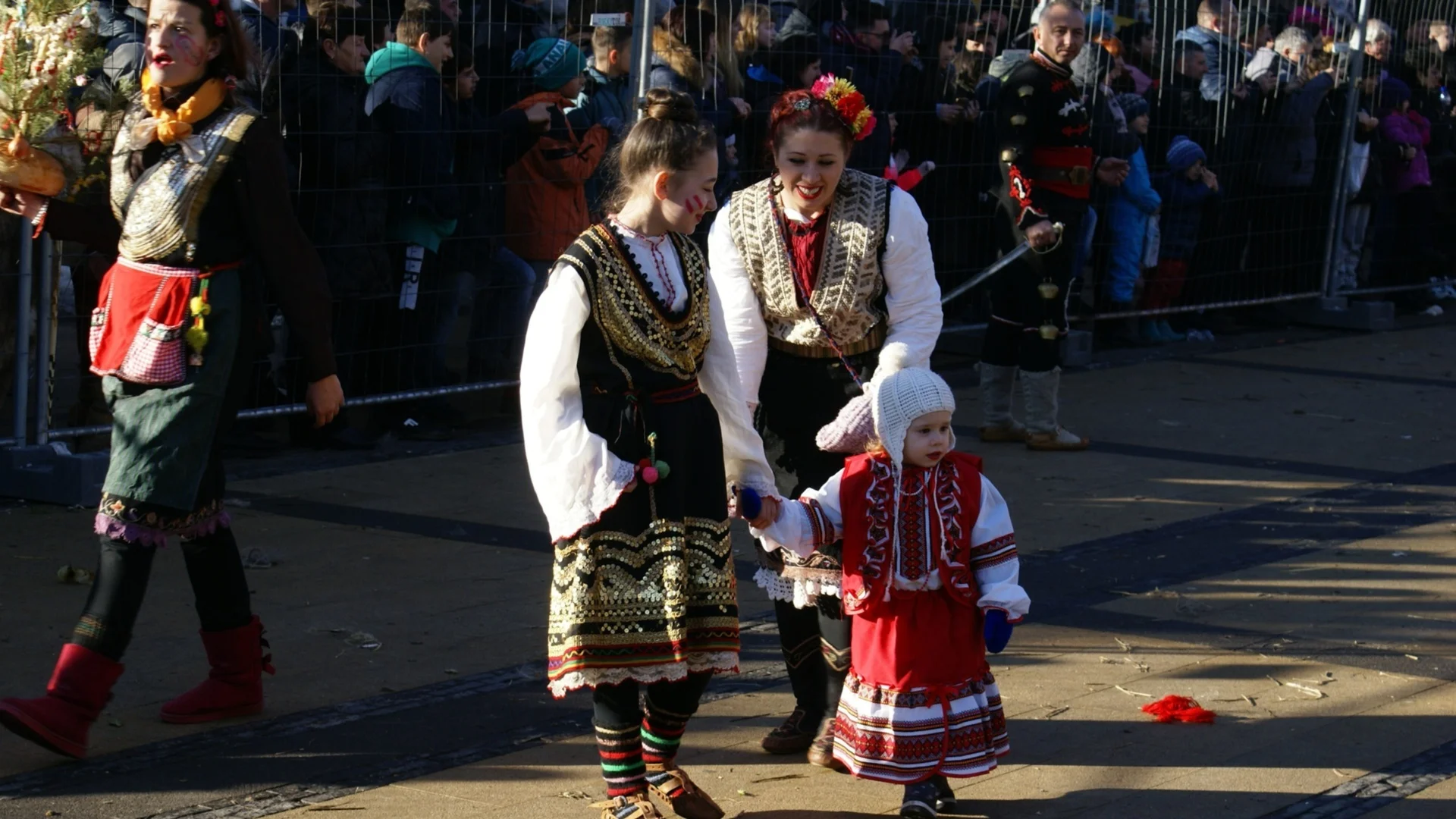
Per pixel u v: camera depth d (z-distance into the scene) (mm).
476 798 4062
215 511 4453
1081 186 8242
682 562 3746
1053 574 6234
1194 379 10586
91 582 5797
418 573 6070
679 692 3891
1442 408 9898
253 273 4426
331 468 7762
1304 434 9055
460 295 8375
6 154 4293
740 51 8727
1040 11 8242
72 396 8625
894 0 9539
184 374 4270
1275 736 4566
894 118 9352
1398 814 4047
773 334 4445
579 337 3695
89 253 7332
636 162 3717
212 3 4234
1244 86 11719
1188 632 5539
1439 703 4871
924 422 3834
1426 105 13695
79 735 4207
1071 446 8500
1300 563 6453
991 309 8617
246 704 4590
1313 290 12922
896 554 3846
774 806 4078
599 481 3617
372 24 7664
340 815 3941
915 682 3857
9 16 4348
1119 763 4355
